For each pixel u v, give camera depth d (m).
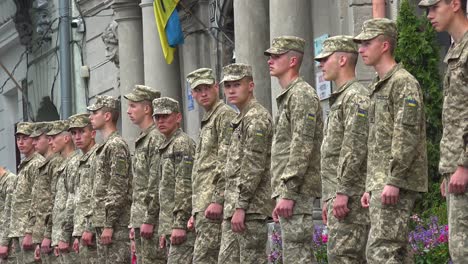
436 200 20.77
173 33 29.81
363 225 14.95
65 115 37.09
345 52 15.41
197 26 31.09
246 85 16.97
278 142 16.11
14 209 24.69
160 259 19.53
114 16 34.12
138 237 19.72
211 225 17.75
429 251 17.78
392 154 14.06
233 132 17.08
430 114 21.55
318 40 24.77
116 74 34.50
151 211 19.33
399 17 21.92
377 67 14.52
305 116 15.84
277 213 15.96
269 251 21.34
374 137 14.45
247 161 16.72
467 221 13.13
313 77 25.02
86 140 21.73
